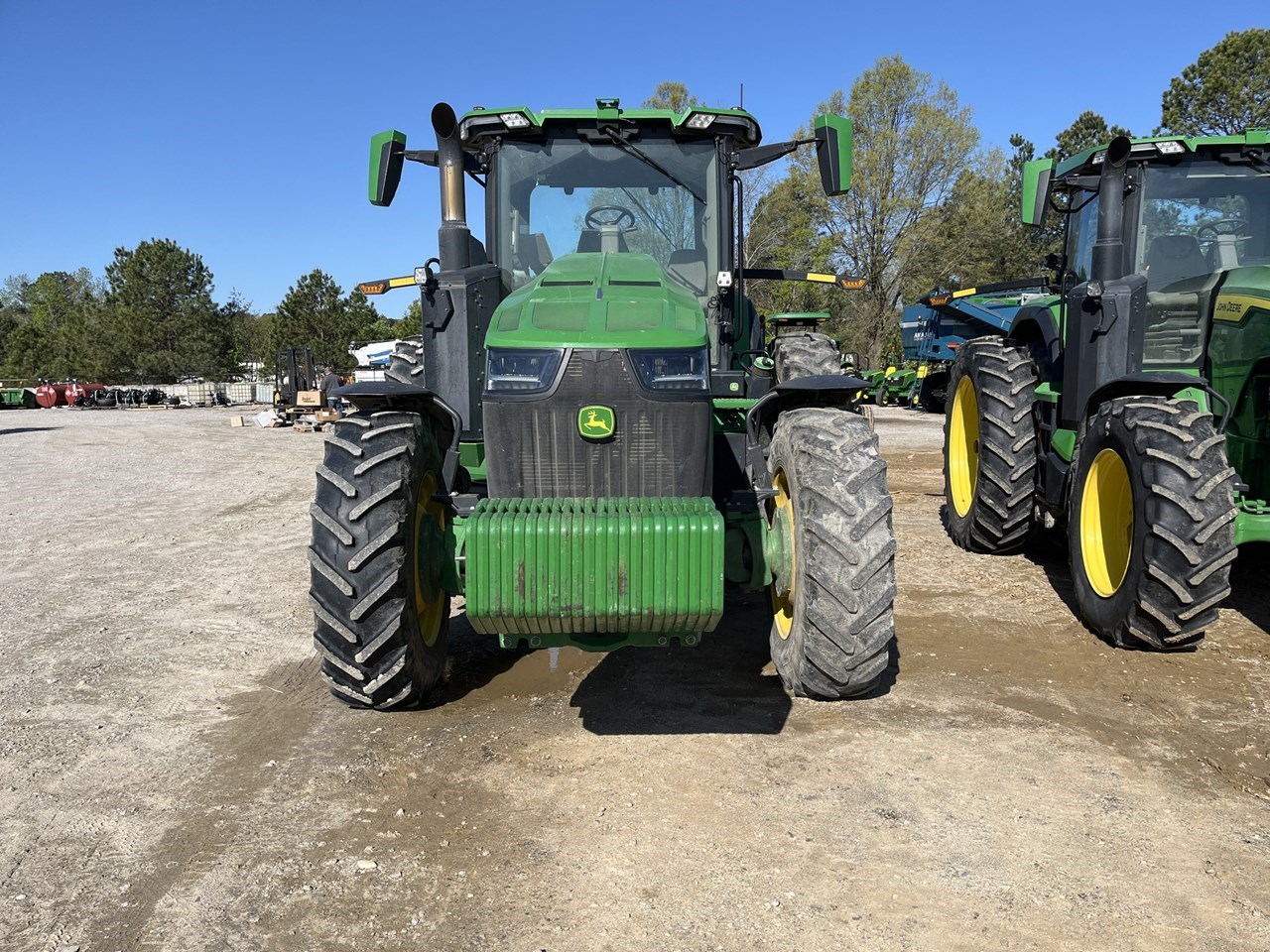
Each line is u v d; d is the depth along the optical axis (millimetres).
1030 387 6539
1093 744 3617
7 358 75312
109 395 48875
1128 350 5273
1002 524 6613
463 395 4441
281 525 8820
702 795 3217
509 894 2658
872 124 41344
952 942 2420
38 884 2750
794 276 7281
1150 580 4383
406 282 7141
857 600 3635
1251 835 2941
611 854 2857
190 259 63031
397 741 3736
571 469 3660
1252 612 5328
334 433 3783
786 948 2400
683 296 4246
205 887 2725
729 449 4703
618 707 4043
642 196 4836
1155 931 2459
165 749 3709
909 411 25422
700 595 3209
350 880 2750
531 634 3361
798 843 2900
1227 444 5270
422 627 3986
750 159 4855
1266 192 5859
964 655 4656
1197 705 4000
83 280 116688
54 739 3818
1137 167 5852
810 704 4039
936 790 3238
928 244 41531
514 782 3348
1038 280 9266
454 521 4016
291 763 3551
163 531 8594
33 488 11930
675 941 2436
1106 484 5008
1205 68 36719
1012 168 44969
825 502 3686
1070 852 2844
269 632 5305
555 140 4824
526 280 4863
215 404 52031
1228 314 5199
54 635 5289
